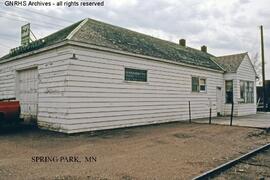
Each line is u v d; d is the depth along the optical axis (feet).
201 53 83.66
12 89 50.52
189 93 61.72
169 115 55.01
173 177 18.67
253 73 85.35
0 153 25.63
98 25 50.42
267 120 60.39
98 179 17.93
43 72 41.78
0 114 38.37
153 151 27.22
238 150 28.91
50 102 39.91
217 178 19.26
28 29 50.85
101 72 40.83
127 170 20.17
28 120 45.85
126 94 45.06
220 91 75.20
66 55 37.22
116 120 43.14
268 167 22.52
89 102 38.96
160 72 53.01
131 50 46.09
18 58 48.21
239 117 69.77
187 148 29.09
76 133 37.14
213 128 45.73
